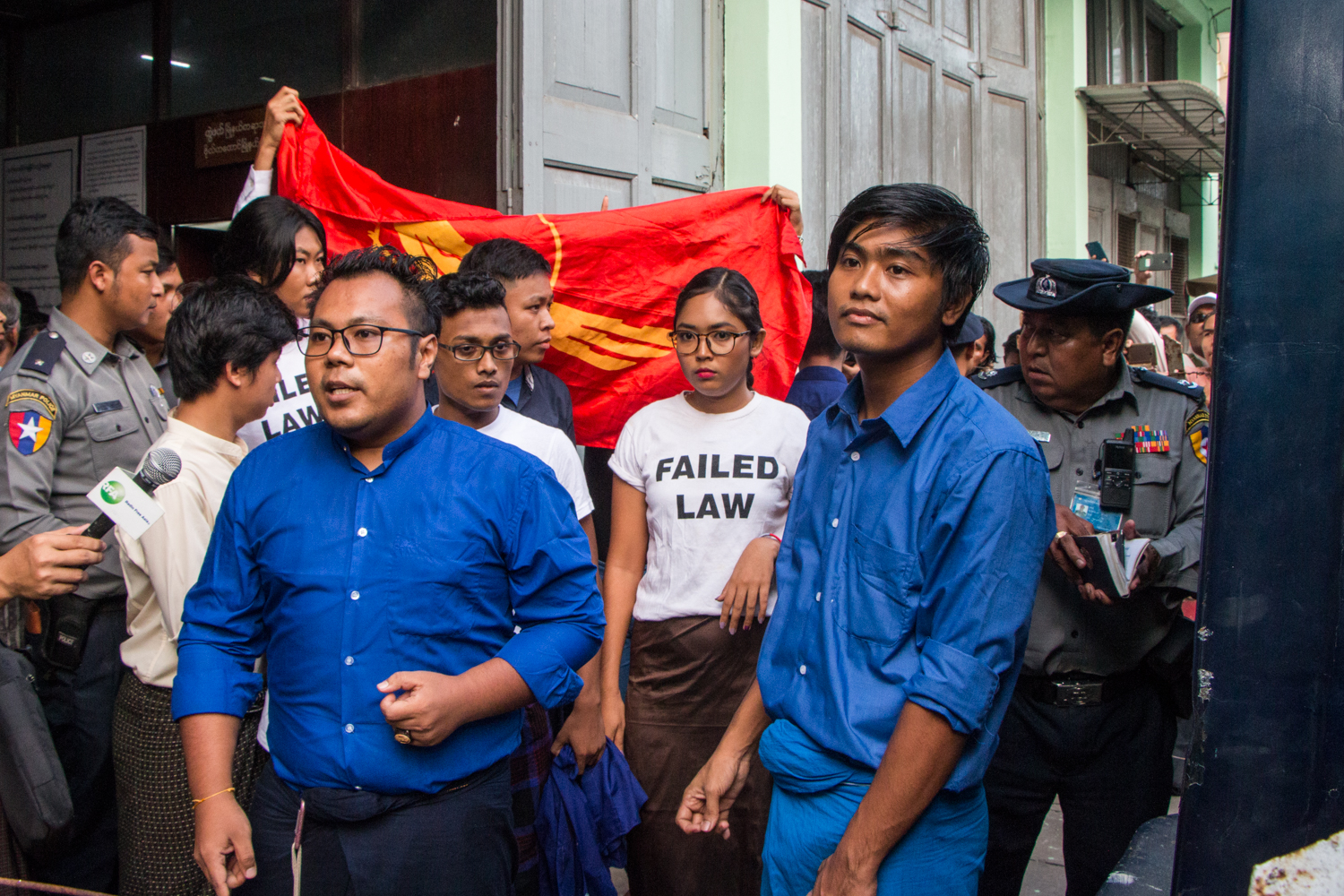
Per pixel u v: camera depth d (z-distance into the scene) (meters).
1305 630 1.04
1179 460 2.33
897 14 6.50
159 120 4.86
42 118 5.32
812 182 5.72
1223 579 1.08
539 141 3.99
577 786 2.44
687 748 2.56
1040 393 2.44
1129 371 2.46
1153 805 2.33
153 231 2.63
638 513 2.69
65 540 1.88
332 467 1.71
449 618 1.66
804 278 3.67
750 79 5.10
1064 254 8.82
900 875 1.51
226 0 4.69
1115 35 10.52
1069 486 2.41
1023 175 8.13
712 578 2.55
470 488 1.70
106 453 2.53
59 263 2.59
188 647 1.71
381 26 4.30
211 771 1.64
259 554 1.71
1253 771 1.06
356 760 1.62
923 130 6.87
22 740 2.07
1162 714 2.36
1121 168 10.95
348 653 1.63
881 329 1.57
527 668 1.67
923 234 1.56
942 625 1.50
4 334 3.01
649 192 4.64
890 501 1.60
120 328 2.61
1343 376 1.03
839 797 1.61
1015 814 2.36
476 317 2.31
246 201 3.08
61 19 5.18
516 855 1.85
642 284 3.44
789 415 2.64
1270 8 1.05
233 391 2.10
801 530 1.78
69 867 2.45
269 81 4.63
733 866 2.56
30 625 2.40
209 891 2.12
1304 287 1.05
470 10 4.05
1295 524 1.05
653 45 4.66
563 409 2.90
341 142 4.43
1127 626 2.26
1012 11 7.94
